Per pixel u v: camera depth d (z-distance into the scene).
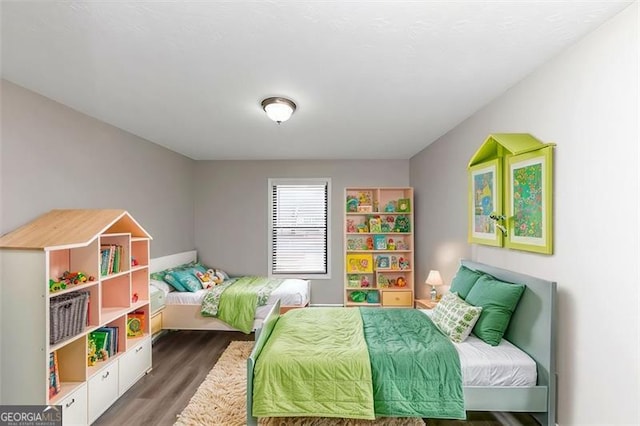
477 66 2.09
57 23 1.59
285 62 2.01
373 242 4.92
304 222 5.14
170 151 4.42
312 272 5.10
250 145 4.21
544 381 1.96
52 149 2.57
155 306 3.51
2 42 1.76
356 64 2.04
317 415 1.91
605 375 1.66
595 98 1.70
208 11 1.50
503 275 2.49
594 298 1.72
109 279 2.69
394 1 1.43
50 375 1.95
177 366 3.07
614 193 1.60
